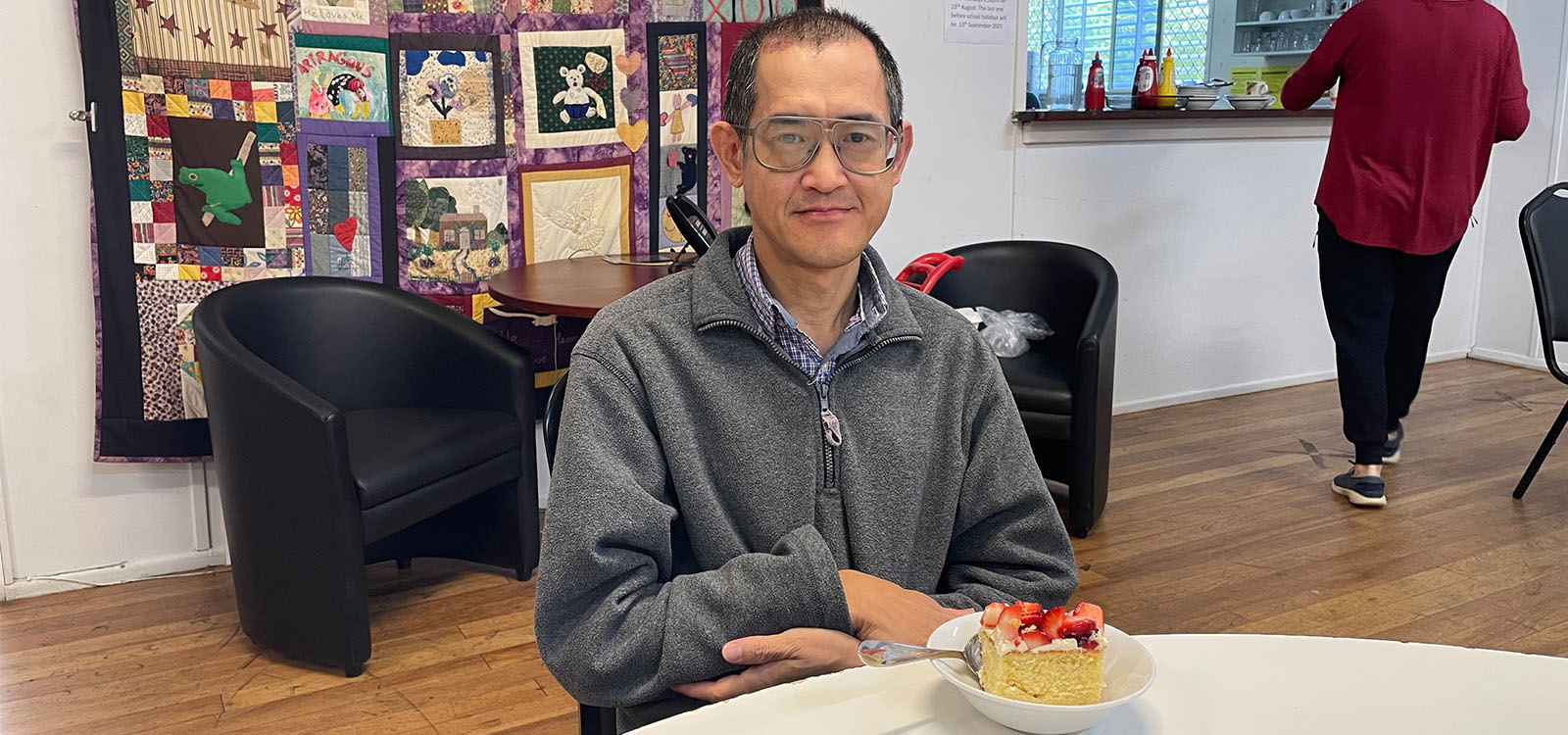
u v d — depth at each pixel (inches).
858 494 46.9
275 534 91.1
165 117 104.3
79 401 107.4
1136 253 168.1
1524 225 124.1
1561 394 182.2
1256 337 184.1
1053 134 155.8
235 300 99.0
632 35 122.8
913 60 143.1
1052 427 119.6
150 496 111.6
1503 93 126.3
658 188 127.3
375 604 105.3
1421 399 180.1
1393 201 125.8
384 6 111.5
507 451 106.0
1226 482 139.8
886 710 32.7
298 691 89.0
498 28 116.1
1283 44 256.7
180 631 100.1
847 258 44.6
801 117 42.9
